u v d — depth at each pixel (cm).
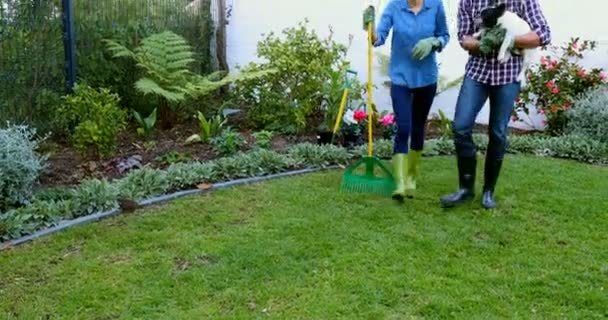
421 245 392
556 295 332
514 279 349
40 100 595
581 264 369
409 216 441
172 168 512
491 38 415
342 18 759
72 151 591
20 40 570
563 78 669
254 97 701
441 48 466
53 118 602
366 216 439
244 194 486
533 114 708
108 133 556
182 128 690
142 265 363
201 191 490
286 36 736
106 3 671
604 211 452
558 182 517
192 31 784
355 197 479
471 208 457
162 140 643
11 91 567
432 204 467
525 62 431
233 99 714
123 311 315
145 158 580
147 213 444
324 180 523
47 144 590
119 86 686
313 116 703
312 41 699
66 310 315
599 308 320
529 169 553
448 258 375
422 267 362
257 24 797
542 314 314
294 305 321
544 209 456
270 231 412
